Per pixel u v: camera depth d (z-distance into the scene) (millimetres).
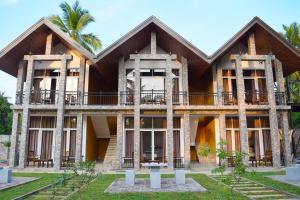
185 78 15203
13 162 13977
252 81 16125
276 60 16172
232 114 14945
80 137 14094
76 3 24609
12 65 16188
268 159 14367
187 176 11328
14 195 7348
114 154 17016
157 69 15773
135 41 15078
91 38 24344
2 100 29750
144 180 10414
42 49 16156
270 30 14844
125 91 14984
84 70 15289
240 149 14109
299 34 27062
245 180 9984
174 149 14945
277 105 14750
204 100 18297
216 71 15758
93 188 8523
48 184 9164
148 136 15000
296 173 9961
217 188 8453
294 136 18234
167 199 6883
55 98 15266
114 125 18047
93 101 17438
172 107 14133
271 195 7449
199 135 18875
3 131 29078
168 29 14359
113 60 15539
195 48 14414
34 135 15078
